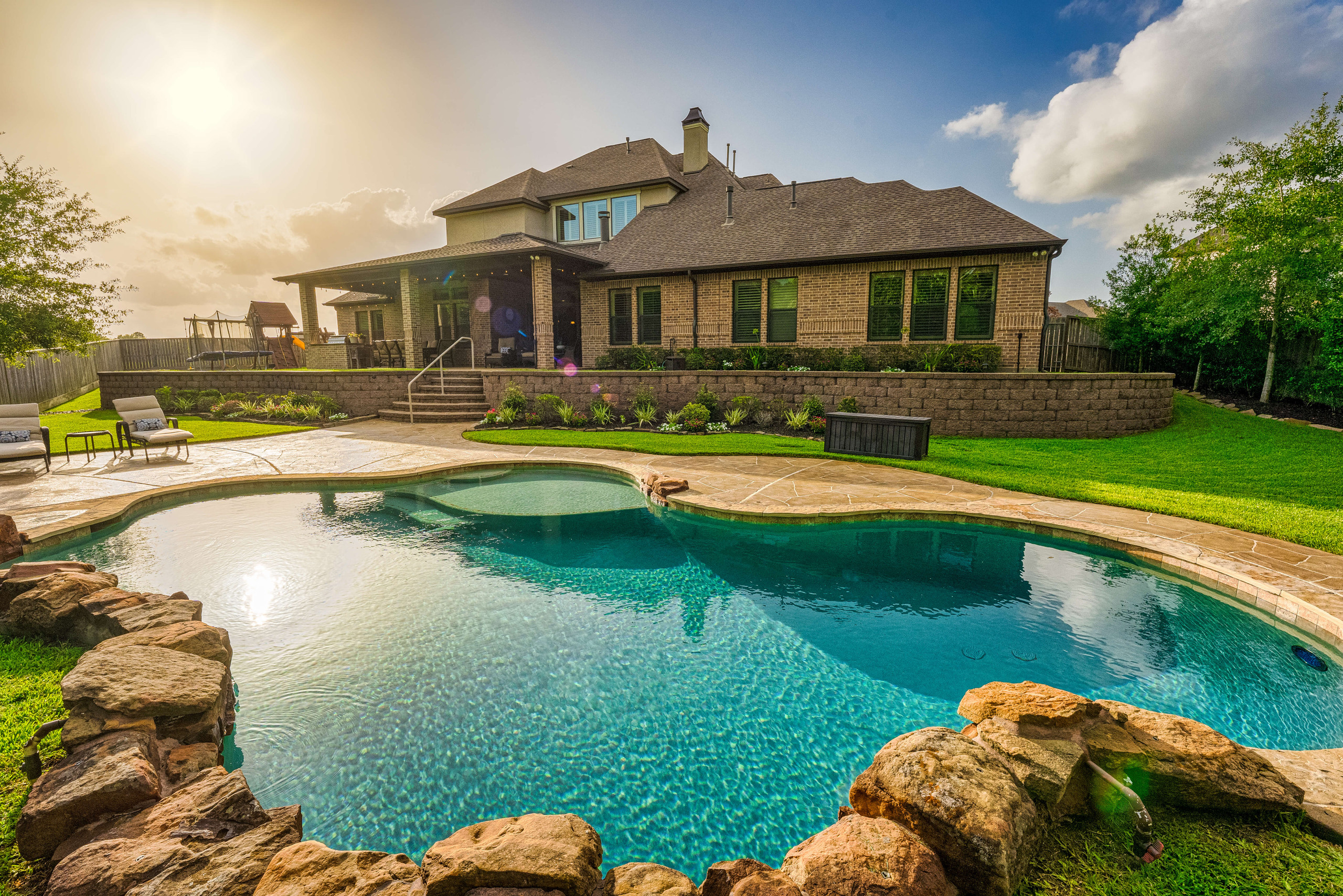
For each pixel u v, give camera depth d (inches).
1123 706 101.9
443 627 175.5
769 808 104.9
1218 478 325.4
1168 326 585.6
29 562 187.2
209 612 184.2
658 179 827.4
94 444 433.1
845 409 505.7
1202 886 73.5
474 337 823.1
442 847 74.7
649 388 587.8
